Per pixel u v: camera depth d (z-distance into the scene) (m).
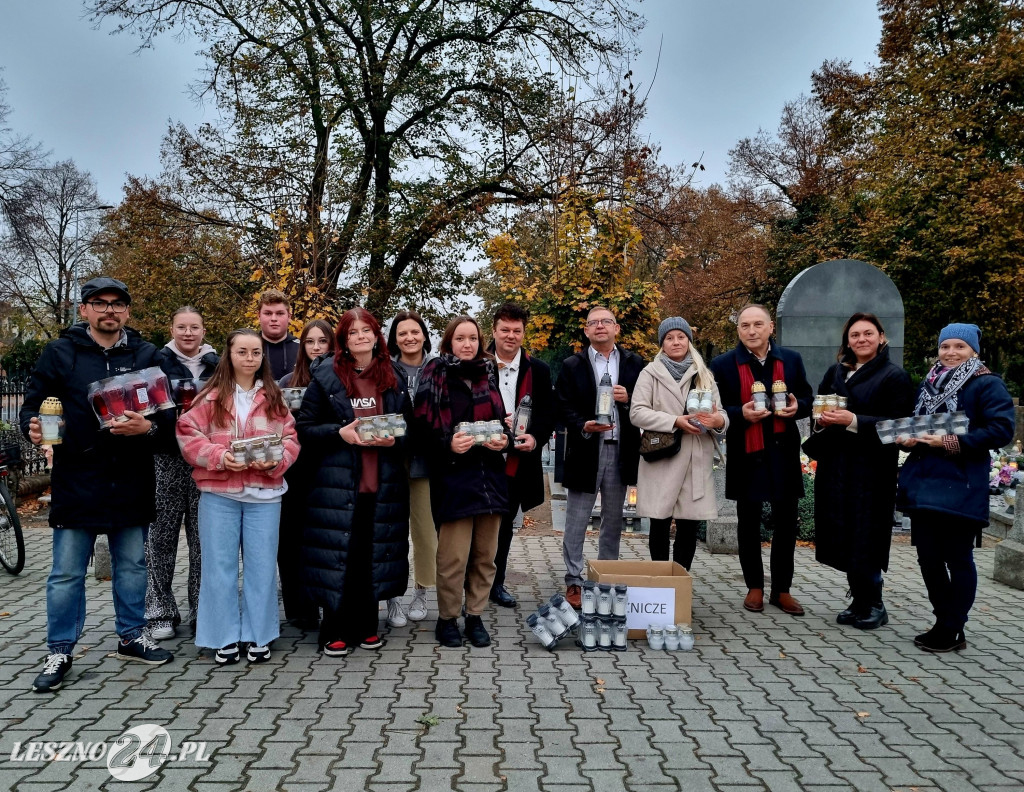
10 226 21.81
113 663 4.32
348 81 16.19
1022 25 21.91
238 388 4.32
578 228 10.59
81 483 3.98
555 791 2.96
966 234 19.84
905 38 23.05
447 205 17.16
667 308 34.78
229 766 3.13
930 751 3.35
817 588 6.16
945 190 21.38
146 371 4.04
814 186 29.73
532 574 6.64
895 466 5.09
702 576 6.49
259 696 3.86
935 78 21.50
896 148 21.98
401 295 17.41
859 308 9.98
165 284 17.00
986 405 4.47
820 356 9.95
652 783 3.04
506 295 10.92
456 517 4.48
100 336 4.11
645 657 4.54
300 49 16.38
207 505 4.25
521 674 4.22
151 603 4.75
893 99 23.19
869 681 4.18
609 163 11.73
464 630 4.94
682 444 5.21
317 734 3.43
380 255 16.67
